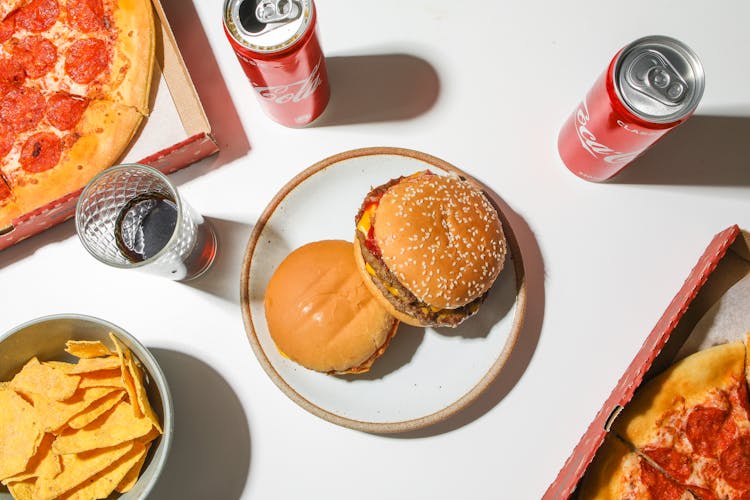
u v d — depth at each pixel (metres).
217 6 0.56
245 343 0.52
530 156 0.55
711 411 0.48
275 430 0.52
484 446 0.51
